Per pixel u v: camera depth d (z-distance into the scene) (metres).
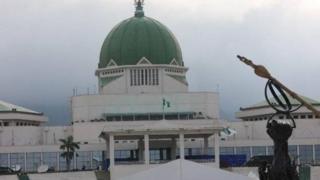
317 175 157.25
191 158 177.62
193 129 169.00
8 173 167.00
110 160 168.12
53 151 196.38
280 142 43.19
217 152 170.38
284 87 44.94
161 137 176.75
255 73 44.97
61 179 163.00
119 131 168.25
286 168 42.75
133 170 166.12
